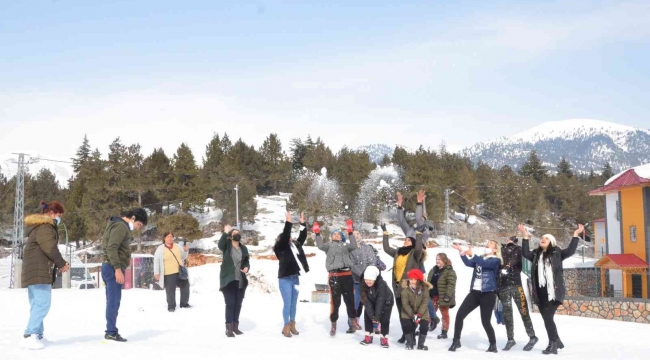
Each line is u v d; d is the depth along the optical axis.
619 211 40.69
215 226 73.00
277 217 78.56
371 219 74.19
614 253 41.91
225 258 10.54
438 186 75.19
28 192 83.50
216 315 13.54
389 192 75.50
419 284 9.71
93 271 51.53
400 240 66.88
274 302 16.72
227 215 70.75
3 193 81.56
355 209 74.88
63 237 67.75
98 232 65.38
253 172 94.19
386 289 9.86
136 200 70.12
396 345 10.16
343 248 11.02
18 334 9.67
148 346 8.88
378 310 9.75
